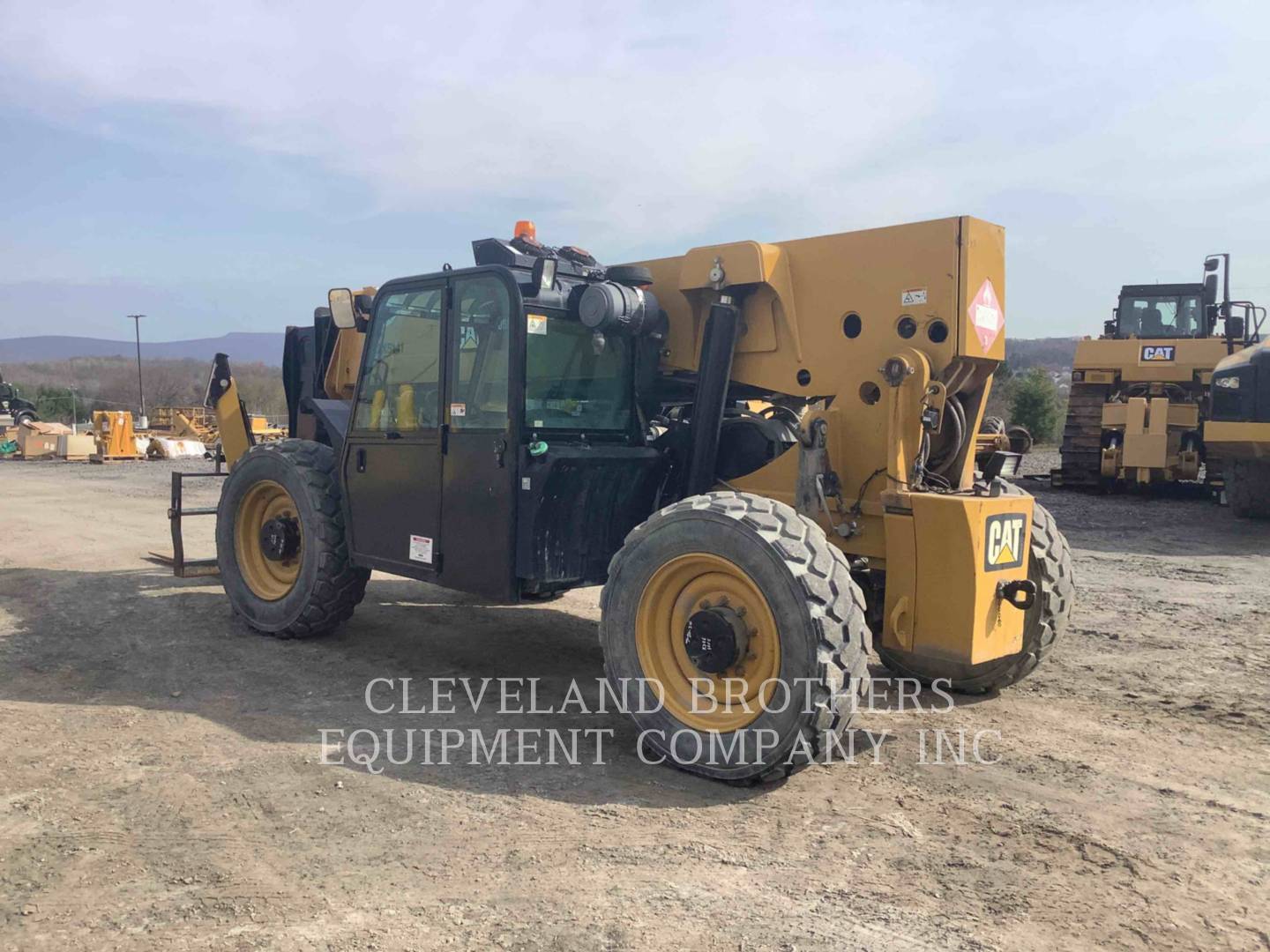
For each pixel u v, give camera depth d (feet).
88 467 74.69
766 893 9.36
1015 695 16.03
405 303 16.87
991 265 13.98
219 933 8.57
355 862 9.95
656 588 13.07
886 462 13.87
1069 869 9.91
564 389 15.60
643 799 11.76
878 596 15.02
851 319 14.57
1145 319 51.67
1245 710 15.16
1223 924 8.86
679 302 16.33
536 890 9.37
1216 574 26.68
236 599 20.16
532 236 16.30
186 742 13.50
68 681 16.53
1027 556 13.96
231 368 24.97
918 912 9.02
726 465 16.35
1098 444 48.19
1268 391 34.30
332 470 19.07
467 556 15.60
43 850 10.16
